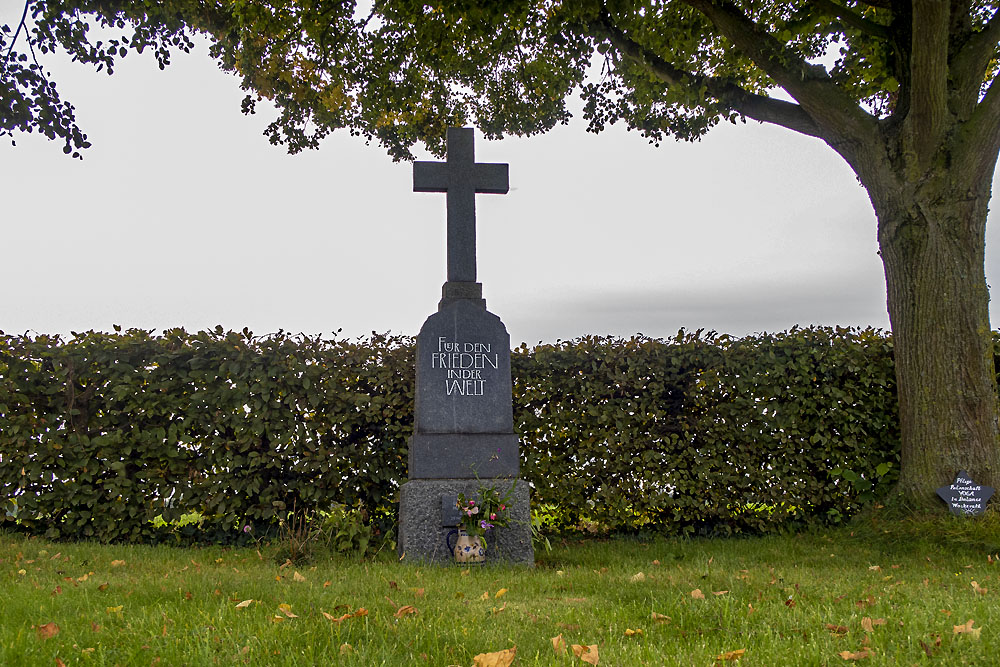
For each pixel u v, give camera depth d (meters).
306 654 3.73
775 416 10.22
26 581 5.71
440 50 12.47
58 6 10.75
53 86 10.47
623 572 7.05
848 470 10.11
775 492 10.17
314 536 8.19
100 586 5.40
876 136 9.54
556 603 5.21
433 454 8.23
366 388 9.88
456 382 8.47
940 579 6.48
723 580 5.96
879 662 3.70
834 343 10.41
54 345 9.48
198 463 9.44
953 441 8.95
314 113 14.18
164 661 3.61
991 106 9.02
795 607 4.80
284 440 9.45
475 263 9.02
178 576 6.12
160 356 9.41
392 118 14.36
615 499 10.03
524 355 10.32
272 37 12.60
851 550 8.64
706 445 10.20
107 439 9.23
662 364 10.27
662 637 4.26
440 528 7.98
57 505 9.21
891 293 9.59
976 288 9.23
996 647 3.86
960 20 9.37
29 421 9.30
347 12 12.69
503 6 10.23
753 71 12.96
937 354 9.12
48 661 3.56
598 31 11.11
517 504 8.19
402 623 4.26
